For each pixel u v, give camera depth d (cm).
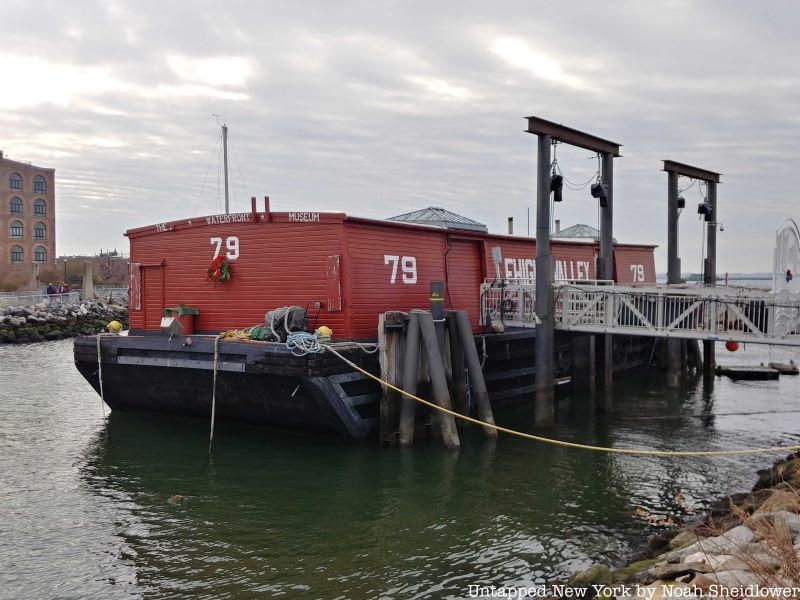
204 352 1521
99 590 873
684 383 2586
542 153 1728
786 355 3728
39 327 4150
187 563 951
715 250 2681
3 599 852
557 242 2706
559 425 1809
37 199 8706
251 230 1709
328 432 1555
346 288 1606
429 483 1305
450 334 1673
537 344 1733
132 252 1883
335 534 1056
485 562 959
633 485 1306
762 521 812
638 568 876
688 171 2530
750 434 1736
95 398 2123
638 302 1809
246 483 1298
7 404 2023
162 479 1320
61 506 1173
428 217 2734
